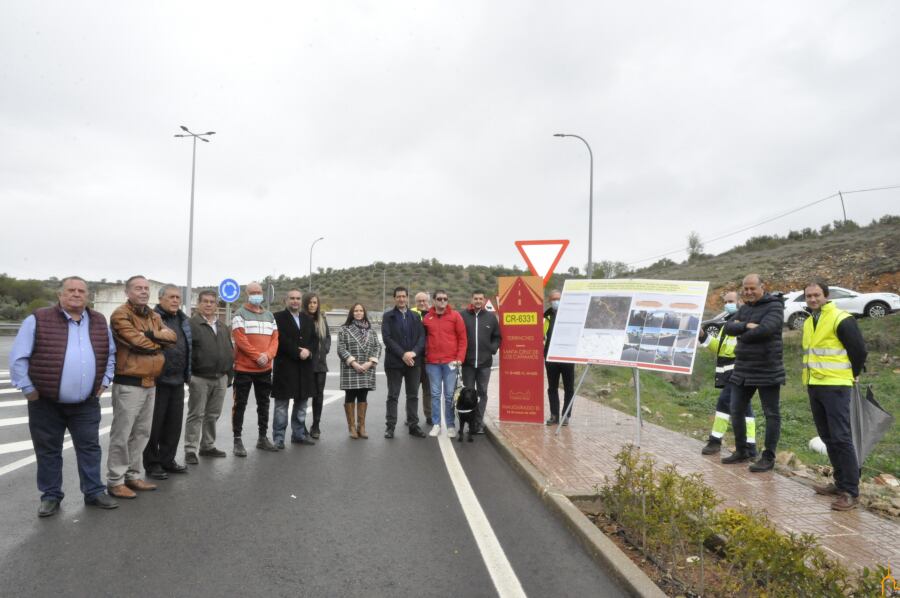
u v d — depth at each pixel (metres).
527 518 5.04
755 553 3.28
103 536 4.47
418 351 8.58
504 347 9.45
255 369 7.33
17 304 41.62
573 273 56.62
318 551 4.24
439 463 6.95
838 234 46.56
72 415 5.09
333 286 85.50
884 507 5.23
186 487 5.84
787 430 9.52
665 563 4.02
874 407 5.43
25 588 3.58
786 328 20.78
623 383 14.62
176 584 3.67
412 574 3.87
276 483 6.01
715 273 40.44
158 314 6.12
